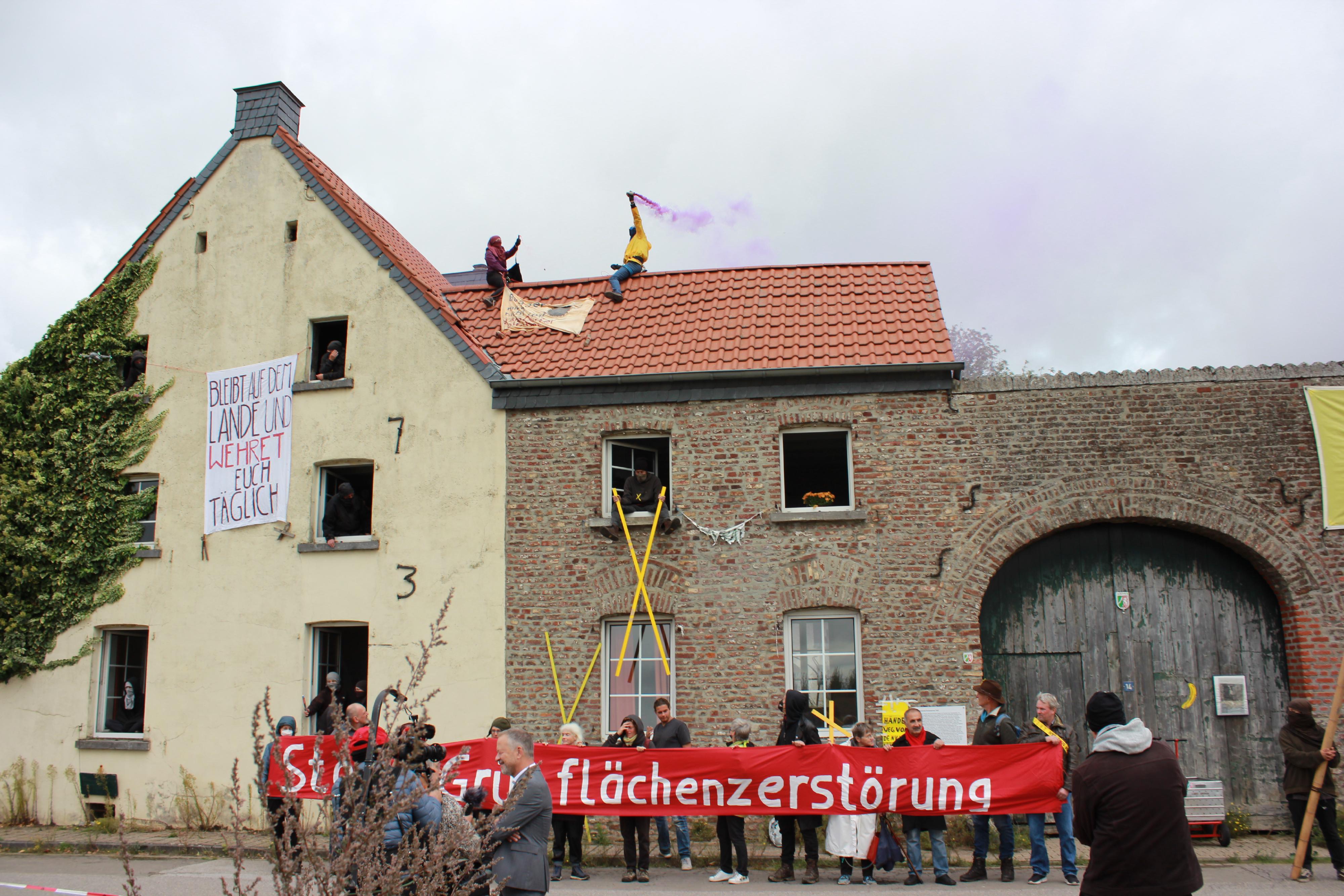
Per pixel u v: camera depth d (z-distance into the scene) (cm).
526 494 1433
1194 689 1284
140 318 1644
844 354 1404
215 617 1505
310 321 1579
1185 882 539
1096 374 1328
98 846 1329
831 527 1345
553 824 1078
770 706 1312
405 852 526
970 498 1323
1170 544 1322
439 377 1498
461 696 1391
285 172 1638
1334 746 981
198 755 1465
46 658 1552
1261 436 1288
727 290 1595
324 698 1445
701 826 1306
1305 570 1252
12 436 1617
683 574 1366
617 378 1420
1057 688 1302
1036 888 980
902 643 1298
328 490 1555
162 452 1589
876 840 1028
